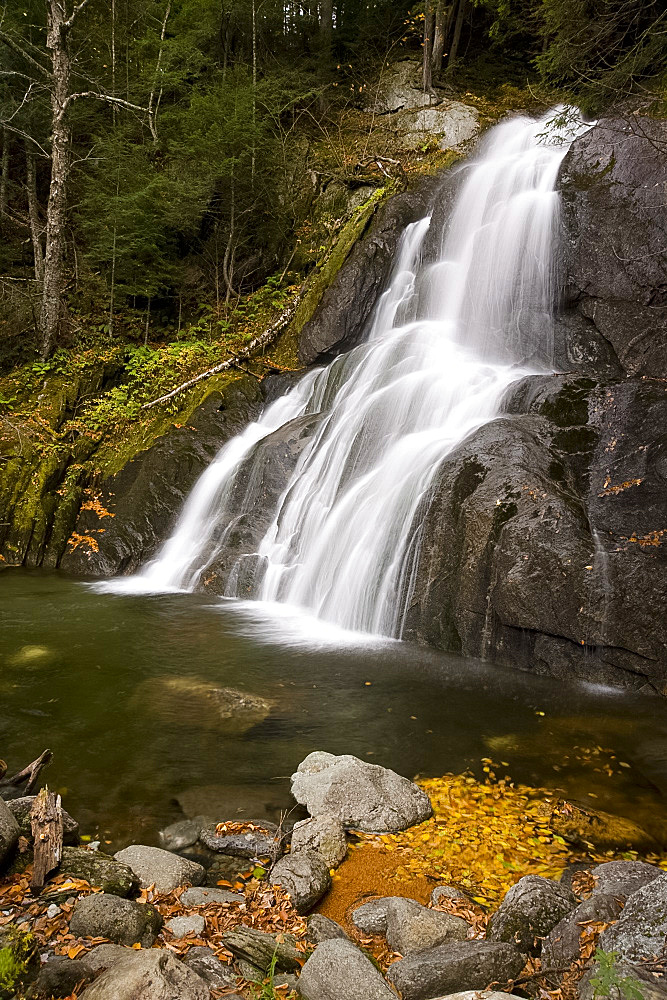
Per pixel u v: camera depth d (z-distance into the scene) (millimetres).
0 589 10289
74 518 12820
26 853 3588
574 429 8500
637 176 10641
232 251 19500
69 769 4820
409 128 19781
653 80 12016
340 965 2865
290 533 10508
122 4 22844
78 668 6828
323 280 15953
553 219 11867
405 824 4273
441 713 5992
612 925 2986
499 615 7312
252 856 3922
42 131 20031
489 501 7816
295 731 5547
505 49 22453
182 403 14359
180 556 11352
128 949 2885
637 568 6789
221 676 6695
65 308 17828
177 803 4430
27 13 19672
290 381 14156
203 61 21562
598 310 10938
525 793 4691
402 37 22828
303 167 20625
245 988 2838
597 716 6000
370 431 10664
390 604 8391
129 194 17469
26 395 15055
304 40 25047
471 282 13086
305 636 8180
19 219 21359
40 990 2646
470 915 3434
